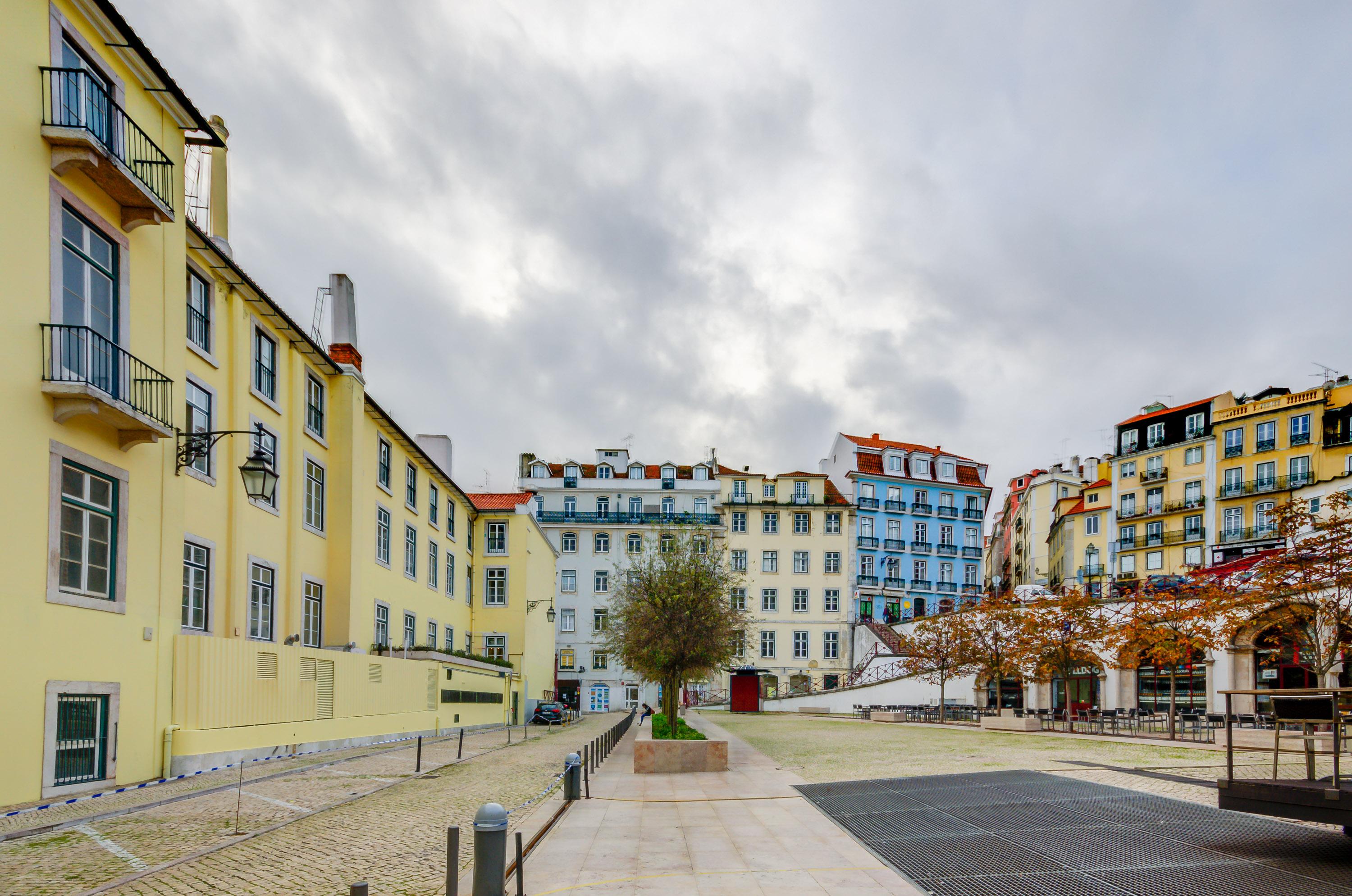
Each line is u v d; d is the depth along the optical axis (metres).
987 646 34.44
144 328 15.03
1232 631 22.81
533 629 48.31
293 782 15.28
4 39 11.92
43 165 12.53
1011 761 17.75
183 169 16.53
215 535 19.05
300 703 20.20
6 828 10.38
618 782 15.12
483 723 37.75
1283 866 7.64
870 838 9.68
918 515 71.06
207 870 8.46
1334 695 7.17
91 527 13.59
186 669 15.87
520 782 15.78
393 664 26.48
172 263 15.97
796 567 66.44
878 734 28.80
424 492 35.59
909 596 69.00
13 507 11.75
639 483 66.69
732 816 11.40
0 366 11.62
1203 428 59.91
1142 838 9.08
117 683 13.91
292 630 22.88
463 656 34.44
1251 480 56.72
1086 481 73.88
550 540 63.84
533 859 8.87
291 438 23.11
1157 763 16.44
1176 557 59.88
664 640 22.61
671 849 9.28
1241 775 13.71
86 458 13.30
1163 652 24.48
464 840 10.12
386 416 28.72
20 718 11.73
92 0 13.49
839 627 65.50
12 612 11.65
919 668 47.09
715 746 16.67
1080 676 35.75
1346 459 52.56
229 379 19.88
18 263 12.02
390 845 9.70
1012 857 8.45
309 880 8.08
